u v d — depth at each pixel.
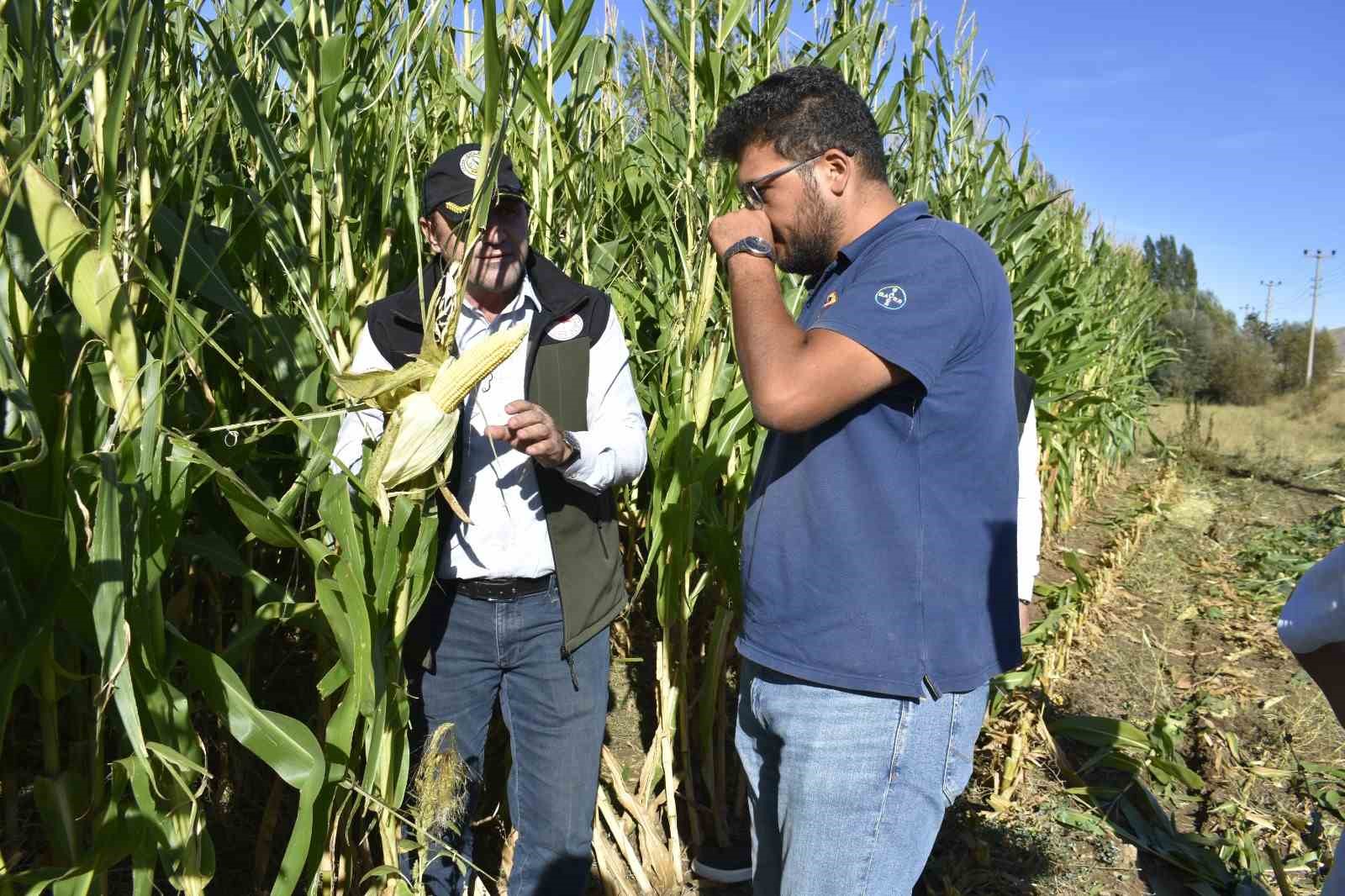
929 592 1.63
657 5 2.82
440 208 1.97
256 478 2.02
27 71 1.39
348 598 1.69
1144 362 12.23
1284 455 14.78
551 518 2.14
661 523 2.84
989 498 1.67
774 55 3.08
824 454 1.66
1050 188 8.27
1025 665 4.62
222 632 2.66
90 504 1.45
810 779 1.70
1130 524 9.13
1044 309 6.62
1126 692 4.92
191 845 1.53
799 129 1.65
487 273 2.01
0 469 1.29
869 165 1.70
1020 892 3.06
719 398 3.03
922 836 1.74
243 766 2.82
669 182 3.23
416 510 1.82
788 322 1.59
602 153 3.62
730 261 1.65
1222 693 4.93
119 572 1.34
